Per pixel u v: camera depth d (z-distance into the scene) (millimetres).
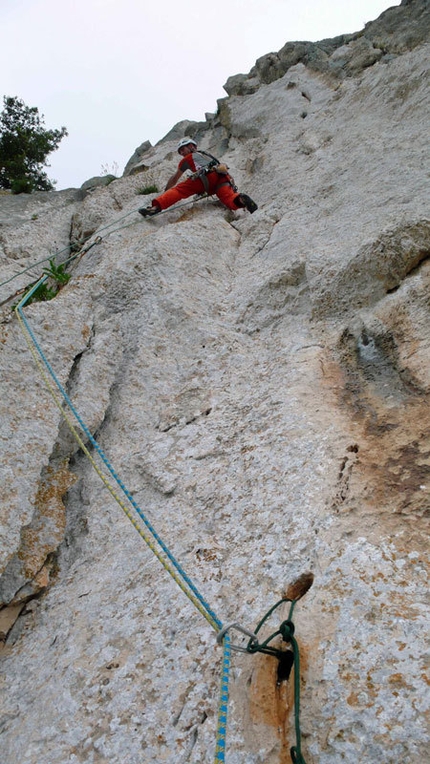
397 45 8391
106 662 2584
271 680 2135
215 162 6953
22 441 3686
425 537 2402
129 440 4016
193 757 2072
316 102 8609
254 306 4828
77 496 3738
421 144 5613
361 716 1900
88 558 3316
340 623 2199
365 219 5016
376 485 2752
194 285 5316
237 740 2035
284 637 2152
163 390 4320
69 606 3037
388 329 3727
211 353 4500
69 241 8758
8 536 3232
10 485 3449
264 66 10914
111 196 8883
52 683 2627
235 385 4102
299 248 5266
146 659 2508
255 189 7363
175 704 2279
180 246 5688
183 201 7418
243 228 6387
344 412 3350
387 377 3465
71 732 2365
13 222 9477
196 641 2475
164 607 2705
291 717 2000
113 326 4840
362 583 2314
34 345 4250
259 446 3371
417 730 1812
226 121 10344
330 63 9266
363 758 1811
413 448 2875
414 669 1964
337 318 4273
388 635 2094
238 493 3143
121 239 6664
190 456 3592
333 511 2711
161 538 3113
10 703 2678
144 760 2148
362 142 6422
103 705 2410
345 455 3002
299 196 6340
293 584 2479
